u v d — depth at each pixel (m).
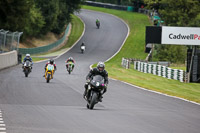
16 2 181.50
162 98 65.56
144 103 56.66
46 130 31.30
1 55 117.56
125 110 47.53
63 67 138.62
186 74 116.19
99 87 47.84
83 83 83.69
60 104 50.03
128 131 32.66
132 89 78.31
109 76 111.94
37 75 97.88
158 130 34.09
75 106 48.97
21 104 47.97
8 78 85.44
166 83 106.69
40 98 55.22
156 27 152.75
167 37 139.62
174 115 45.50
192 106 57.12
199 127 37.47
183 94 77.38
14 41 149.38
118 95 65.69
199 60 115.94
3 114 39.09
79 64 162.75
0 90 62.81
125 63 160.38
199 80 115.69
